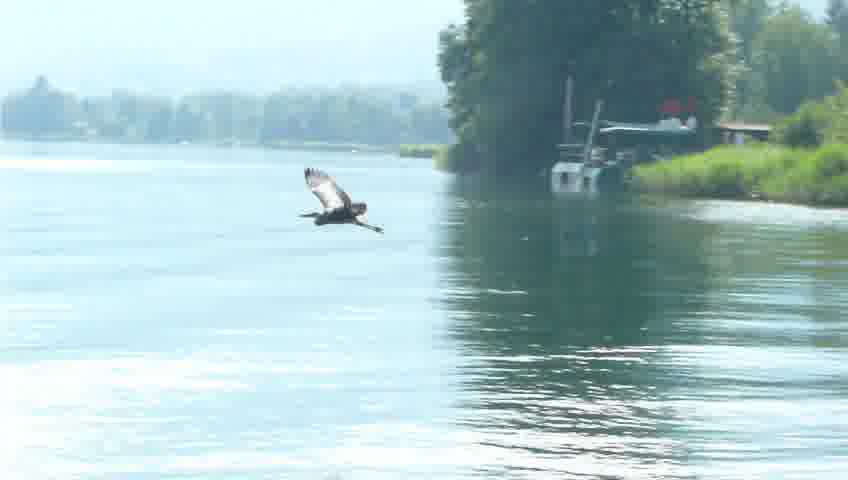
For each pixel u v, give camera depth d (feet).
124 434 64.23
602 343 91.66
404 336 93.56
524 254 158.61
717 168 323.37
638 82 433.89
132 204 262.88
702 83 434.71
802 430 66.49
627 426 66.95
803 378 79.97
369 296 115.96
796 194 291.58
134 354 85.20
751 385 77.77
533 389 75.51
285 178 449.06
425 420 67.72
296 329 96.22
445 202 284.41
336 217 40.09
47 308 106.22
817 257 157.89
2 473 57.52
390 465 59.31
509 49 450.30
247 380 77.20
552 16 442.91
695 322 102.32
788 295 120.47
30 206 249.34
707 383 78.07
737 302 114.83
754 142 380.17
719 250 166.50
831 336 96.12
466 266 143.33
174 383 76.18
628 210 260.01
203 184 380.78
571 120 439.22
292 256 154.30
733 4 470.39
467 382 77.20
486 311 106.83
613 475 58.03
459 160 538.88
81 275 130.41
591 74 440.04
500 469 58.75
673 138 425.69
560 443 63.41
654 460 60.49
